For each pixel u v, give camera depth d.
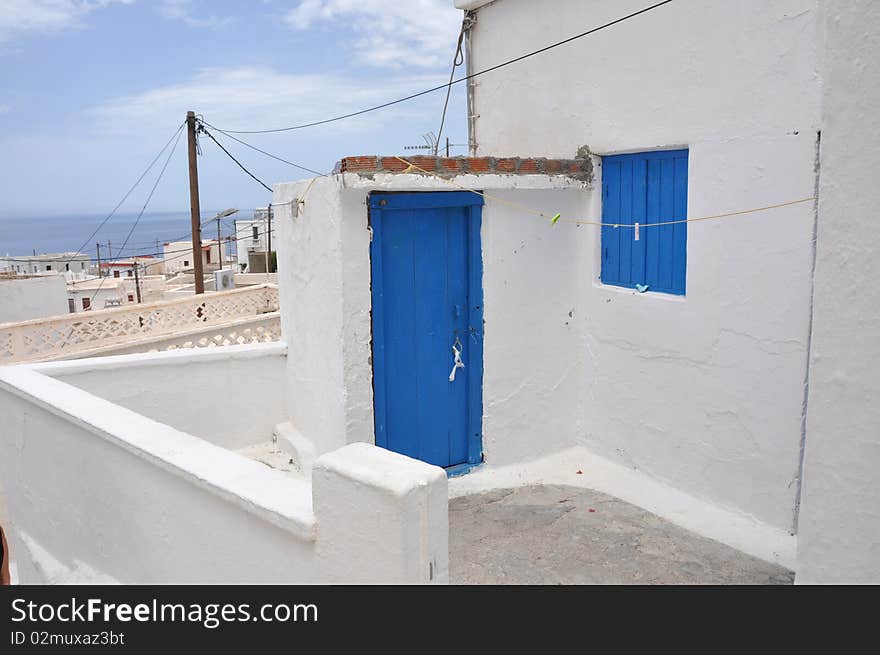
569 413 6.75
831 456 2.89
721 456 5.41
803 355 4.78
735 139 5.07
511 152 7.36
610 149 6.14
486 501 5.89
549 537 5.18
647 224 5.96
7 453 5.90
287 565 2.83
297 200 6.23
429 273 6.01
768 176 4.88
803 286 4.73
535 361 6.49
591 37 6.22
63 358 11.33
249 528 3.03
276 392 7.36
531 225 6.29
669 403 5.81
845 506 2.85
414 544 2.36
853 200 2.73
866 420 2.75
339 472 2.51
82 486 4.62
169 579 3.74
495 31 7.41
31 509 5.58
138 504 3.94
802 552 3.06
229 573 3.21
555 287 6.51
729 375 5.29
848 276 2.77
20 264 46.91
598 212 6.45
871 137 2.65
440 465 6.27
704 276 5.39
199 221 19.50
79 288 34.84
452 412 6.29
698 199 5.38
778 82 4.76
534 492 6.09
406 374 5.99
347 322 5.58
